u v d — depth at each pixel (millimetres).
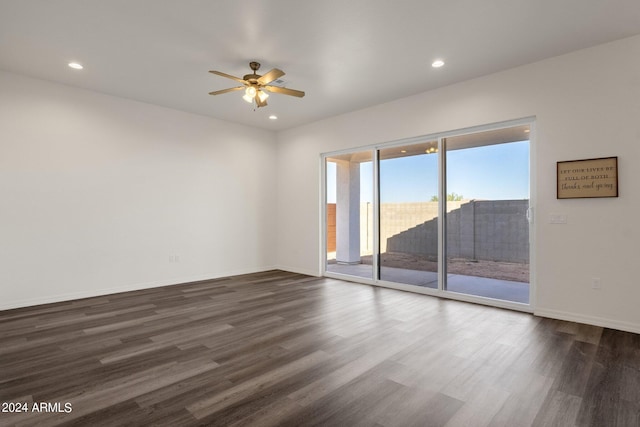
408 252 4973
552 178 3613
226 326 3391
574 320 3484
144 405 2006
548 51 3484
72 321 3549
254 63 3725
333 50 3477
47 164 4266
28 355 2705
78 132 4496
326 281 5629
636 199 3164
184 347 2867
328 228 6227
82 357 2670
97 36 3191
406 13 2828
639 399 2068
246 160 6367
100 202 4684
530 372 2412
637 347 2832
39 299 4203
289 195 6625
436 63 3766
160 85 4414
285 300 4391
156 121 5219
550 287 3639
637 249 3162
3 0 2613
